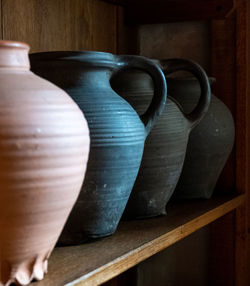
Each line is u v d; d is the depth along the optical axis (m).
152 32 1.39
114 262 0.70
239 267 1.33
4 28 0.93
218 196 1.23
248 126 1.32
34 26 1.00
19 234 0.55
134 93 0.92
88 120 0.72
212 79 1.17
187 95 1.12
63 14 1.09
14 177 0.52
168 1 1.29
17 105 0.52
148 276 1.42
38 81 0.57
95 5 1.20
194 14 1.26
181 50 1.37
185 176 1.11
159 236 0.84
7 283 0.58
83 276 0.64
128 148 0.75
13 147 0.51
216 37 1.31
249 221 1.34
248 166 1.33
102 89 0.77
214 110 1.14
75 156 0.57
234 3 1.24
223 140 1.13
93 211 0.75
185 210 1.05
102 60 0.76
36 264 0.60
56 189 0.55
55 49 1.07
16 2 0.95
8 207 0.53
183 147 0.96
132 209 0.93
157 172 0.91
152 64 0.82
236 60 1.29
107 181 0.74
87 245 0.78
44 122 0.53
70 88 0.75
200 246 1.40
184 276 1.42
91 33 1.19
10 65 0.56
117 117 0.74
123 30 1.34
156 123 0.90
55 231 0.59
